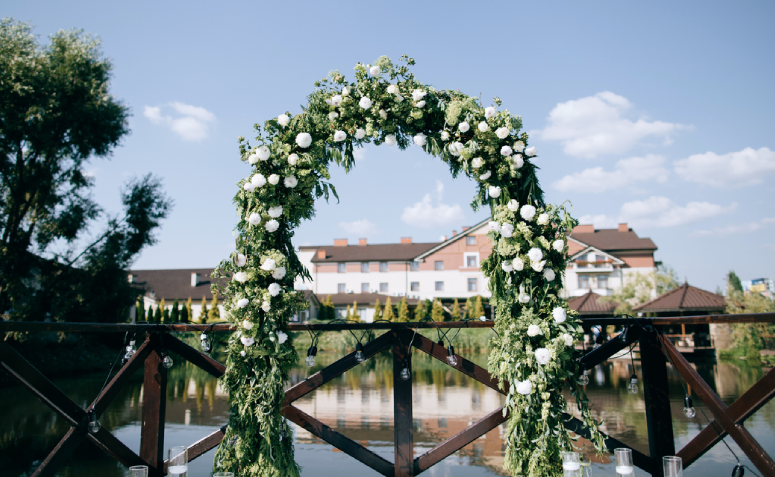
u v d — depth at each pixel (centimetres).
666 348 368
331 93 375
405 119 371
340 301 3984
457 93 378
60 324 291
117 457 344
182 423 676
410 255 4172
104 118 1662
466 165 365
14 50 1515
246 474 328
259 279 341
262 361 338
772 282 2733
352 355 374
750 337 1834
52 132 1559
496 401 869
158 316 2944
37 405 876
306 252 4519
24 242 1609
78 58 1623
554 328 341
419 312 3209
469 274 3959
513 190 366
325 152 375
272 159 353
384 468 365
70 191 1691
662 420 369
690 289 2228
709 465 444
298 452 511
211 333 380
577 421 350
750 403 305
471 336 2405
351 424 660
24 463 509
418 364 1780
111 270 1698
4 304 1570
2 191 1581
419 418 710
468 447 529
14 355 274
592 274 3619
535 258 339
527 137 363
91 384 1293
